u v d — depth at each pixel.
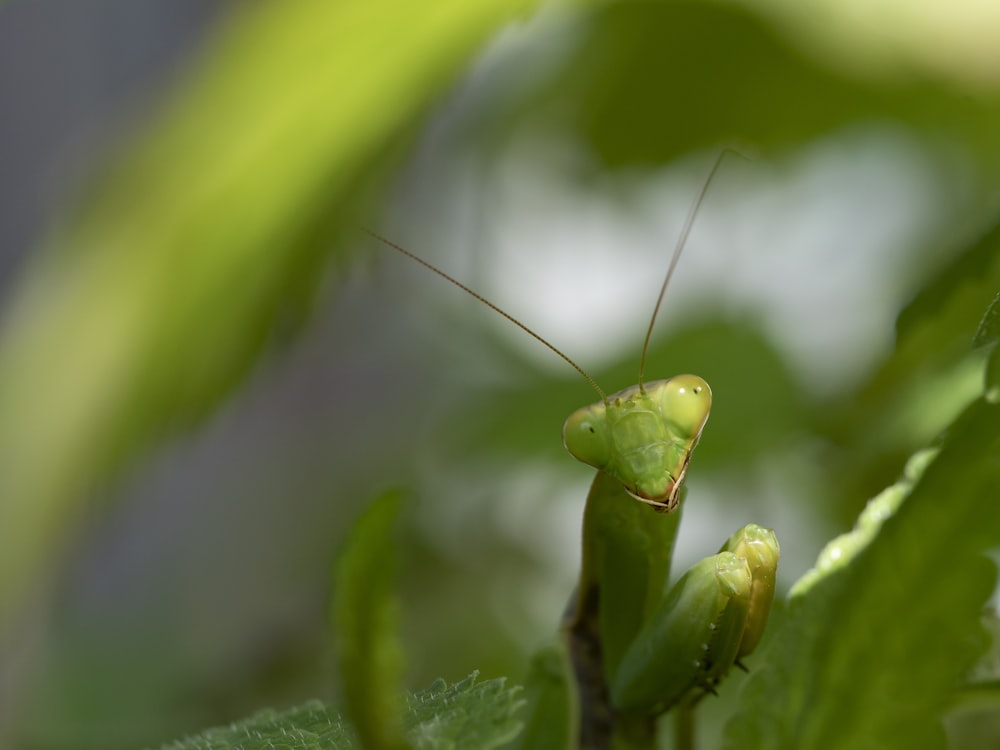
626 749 0.14
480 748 0.12
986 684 0.12
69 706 0.20
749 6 0.16
